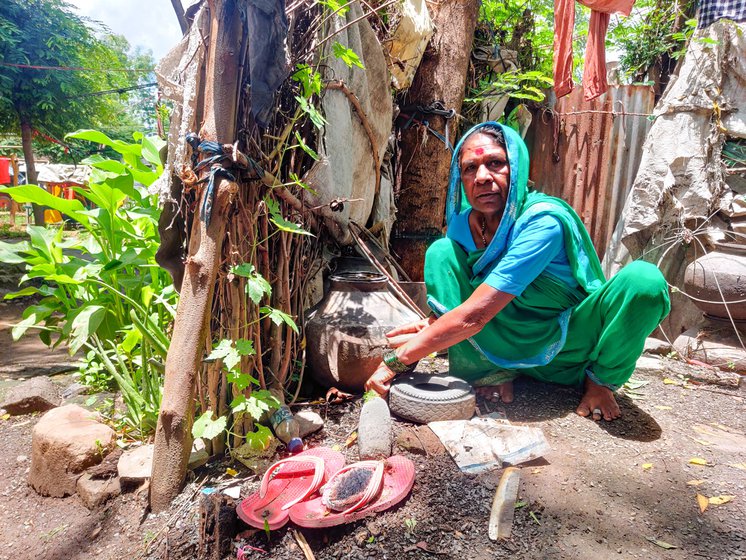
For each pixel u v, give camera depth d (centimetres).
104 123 1253
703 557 142
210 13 168
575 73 616
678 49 469
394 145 353
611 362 210
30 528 176
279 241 217
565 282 213
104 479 189
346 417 221
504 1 480
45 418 212
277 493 165
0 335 430
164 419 170
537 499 166
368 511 156
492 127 207
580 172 413
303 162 231
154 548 154
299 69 191
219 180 166
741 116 351
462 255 232
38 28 876
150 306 283
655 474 181
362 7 284
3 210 1989
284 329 235
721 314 319
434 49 346
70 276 288
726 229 355
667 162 363
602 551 145
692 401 256
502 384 234
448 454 187
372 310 240
